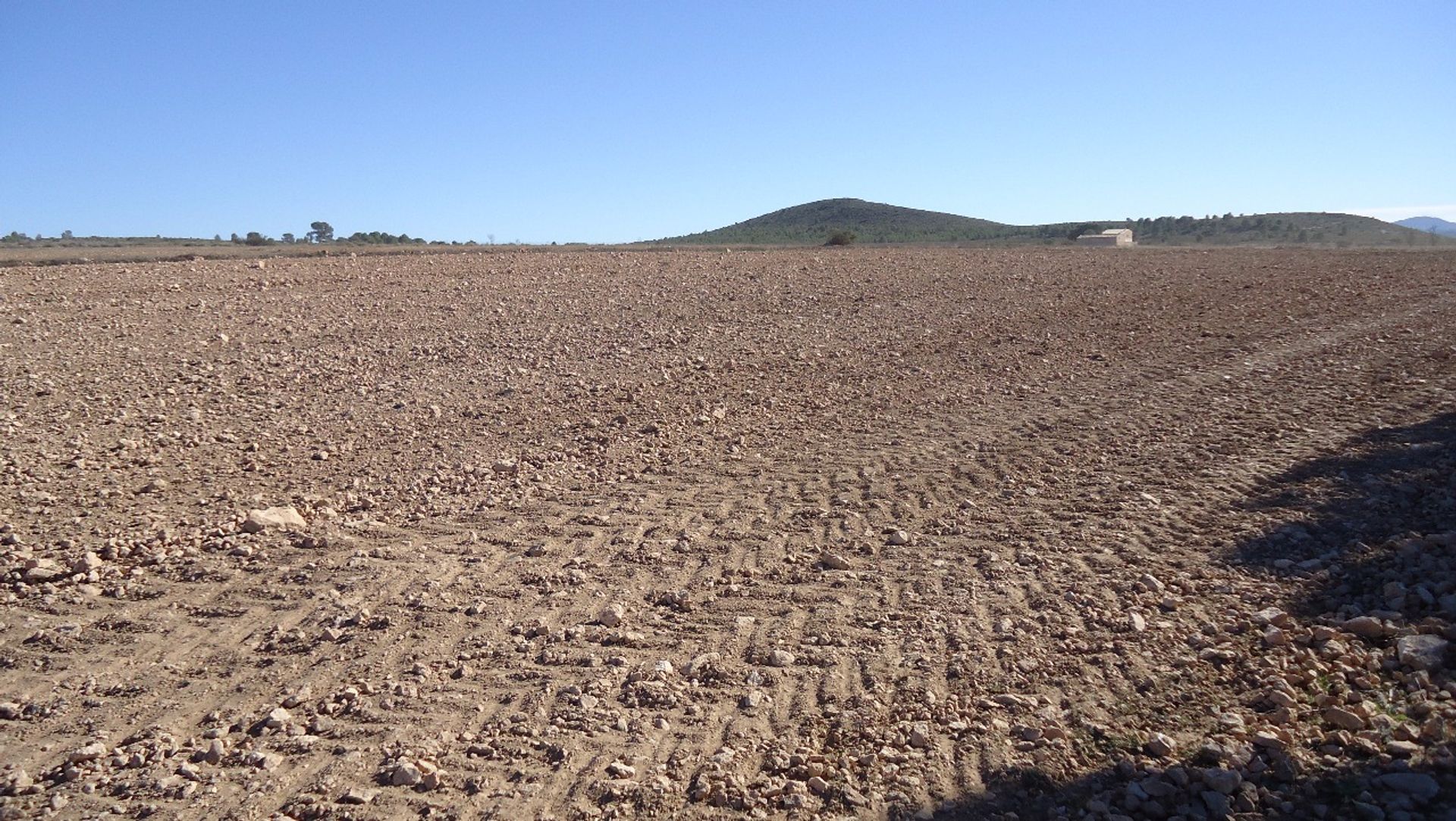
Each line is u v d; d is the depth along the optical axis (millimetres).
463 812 4125
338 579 6535
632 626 5852
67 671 5363
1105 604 5785
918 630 5652
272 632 5785
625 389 12273
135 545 6996
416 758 4516
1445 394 9844
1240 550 6379
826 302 19625
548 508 7996
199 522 7535
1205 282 21328
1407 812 3742
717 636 5691
